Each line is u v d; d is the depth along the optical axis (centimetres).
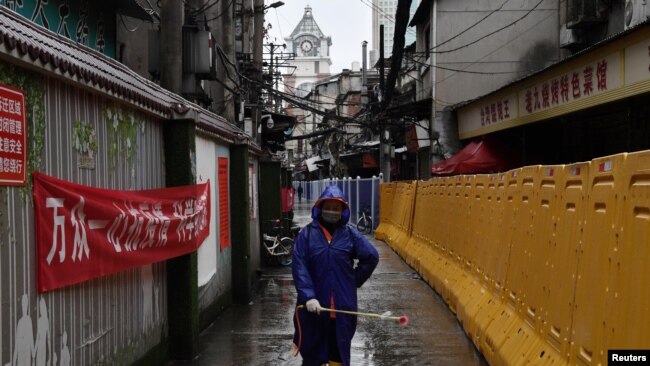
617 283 325
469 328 689
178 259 611
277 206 1450
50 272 353
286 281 1156
